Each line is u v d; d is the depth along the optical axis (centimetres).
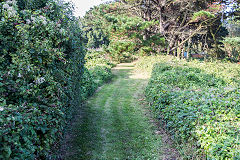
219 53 2545
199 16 1669
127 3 2033
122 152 438
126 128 573
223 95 550
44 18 357
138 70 1830
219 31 2612
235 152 288
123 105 817
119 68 2098
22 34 321
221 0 1673
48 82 348
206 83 881
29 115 260
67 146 461
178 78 890
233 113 401
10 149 204
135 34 1783
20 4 415
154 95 679
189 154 379
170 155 416
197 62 1552
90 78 1080
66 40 405
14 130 231
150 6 2089
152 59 1839
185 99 540
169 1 1961
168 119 526
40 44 344
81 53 616
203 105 462
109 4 1991
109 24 2002
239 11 1750
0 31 310
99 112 726
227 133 346
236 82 948
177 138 441
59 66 423
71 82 468
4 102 259
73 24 522
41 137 298
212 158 317
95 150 446
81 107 782
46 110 305
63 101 399
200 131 375
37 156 265
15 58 311
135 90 1099
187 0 1800
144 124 599
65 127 432
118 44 1891
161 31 2072
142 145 468
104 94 1024
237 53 2519
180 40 2828
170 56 1959
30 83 315
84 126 582
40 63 346
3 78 290
